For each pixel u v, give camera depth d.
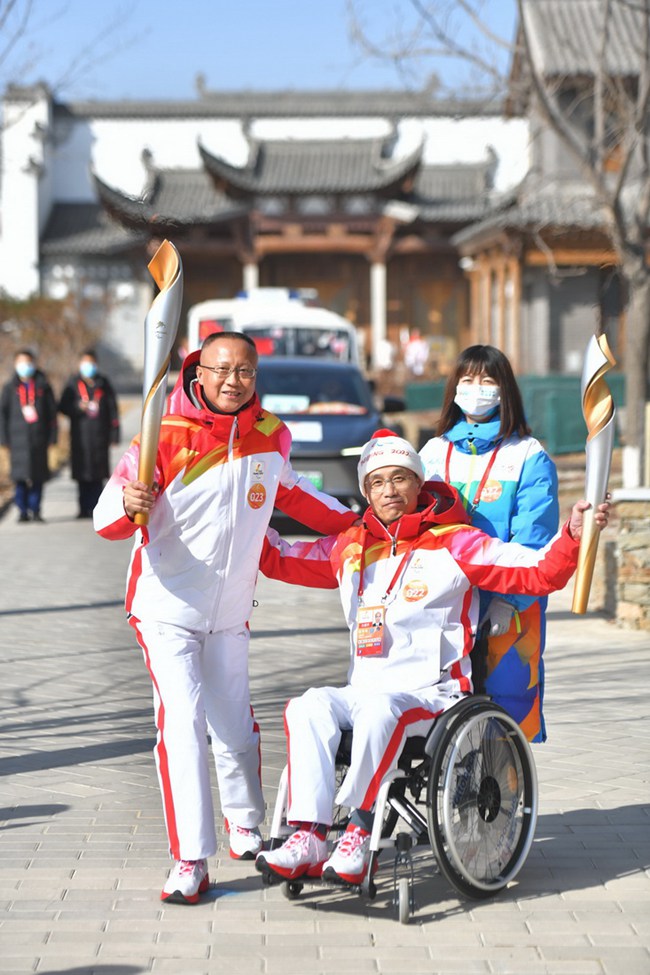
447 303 57.81
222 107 63.03
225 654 5.35
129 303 58.03
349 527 5.41
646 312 16.31
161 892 5.14
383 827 5.03
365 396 16.30
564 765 6.87
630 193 26.73
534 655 5.43
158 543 5.16
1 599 12.19
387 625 5.16
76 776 6.78
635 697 8.30
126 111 62.56
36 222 58.31
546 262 38.84
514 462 5.48
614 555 10.97
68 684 8.83
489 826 5.16
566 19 28.78
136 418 36.31
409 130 60.44
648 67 15.52
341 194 54.94
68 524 18.00
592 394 4.95
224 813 5.59
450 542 5.16
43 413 17.92
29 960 4.50
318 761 4.94
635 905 5.02
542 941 4.68
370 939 4.71
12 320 38.62
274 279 57.72
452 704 5.10
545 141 35.62
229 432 5.08
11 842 5.73
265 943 4.67
